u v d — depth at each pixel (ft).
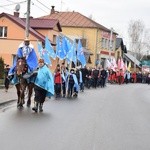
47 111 56.39
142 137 40.01
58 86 81.35
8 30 157.58
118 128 44.88
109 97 90.48
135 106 71.61
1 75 106.73
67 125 45.01
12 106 59.31
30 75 56.34
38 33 161.58
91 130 42.60
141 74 218.38
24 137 36.76
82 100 78.02
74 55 110.01
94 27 229.45
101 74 135.54
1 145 33.09
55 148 32.96
